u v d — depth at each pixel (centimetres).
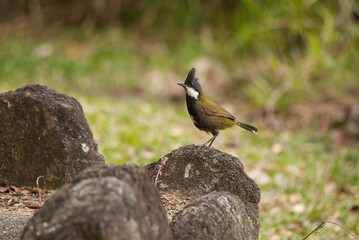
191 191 629
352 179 1238
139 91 1822
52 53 1989
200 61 1977
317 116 1705
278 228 980
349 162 1357
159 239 428
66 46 2084
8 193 682
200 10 2212
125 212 387
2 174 708
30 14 2327
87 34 2169
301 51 1969
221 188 620
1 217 566
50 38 2177
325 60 1800
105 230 372
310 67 1822
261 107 1742
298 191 1130
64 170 687
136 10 2277
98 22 2294
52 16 2312
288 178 1196
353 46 1852
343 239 959
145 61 2036
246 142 1374
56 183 693
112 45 2114
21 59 1875
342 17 1903
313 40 1794
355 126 1655
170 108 1611
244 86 1886
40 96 697
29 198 668
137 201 409
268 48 1973
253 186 619
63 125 697
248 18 2047
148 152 1154
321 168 1268
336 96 1795
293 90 1789
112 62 1973
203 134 1354
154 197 443
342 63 1825
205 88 1883
